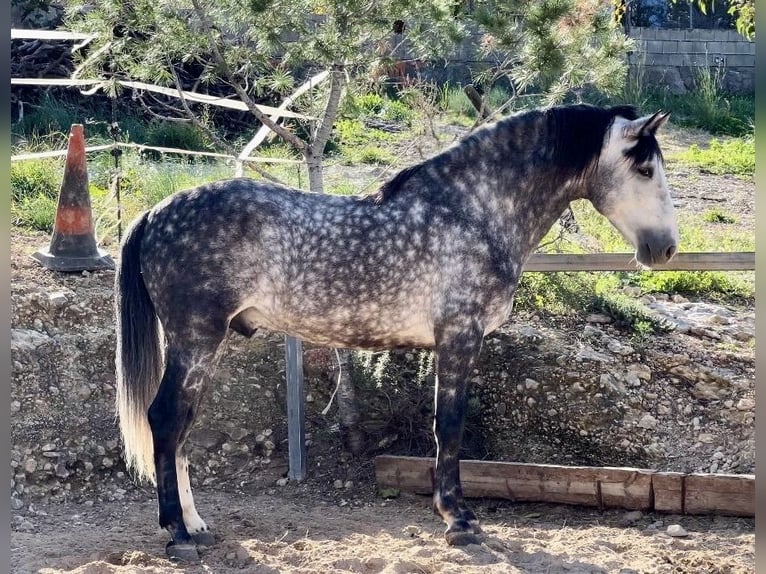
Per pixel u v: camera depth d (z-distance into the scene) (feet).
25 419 19.69
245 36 20.53
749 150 40.81
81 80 24.36
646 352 22.31
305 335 16.43
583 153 16.63
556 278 24.27
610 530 17.52
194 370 15.61
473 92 22.06
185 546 15.43
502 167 16.53
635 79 46.91
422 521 18.16
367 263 15.92
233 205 15.69
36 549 15.93
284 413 21.50
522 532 17.22
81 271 23.21
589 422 20.65
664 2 53.98
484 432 20.99
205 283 15.47
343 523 17.87
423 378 20.98
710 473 18.90
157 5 19.34
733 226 31.09
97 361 21.17
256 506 19.04
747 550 16.33
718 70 48.44
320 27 19.08
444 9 19.45
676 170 38.37
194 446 20.71
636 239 16.67
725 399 21.30
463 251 16.15
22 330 20.98
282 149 34.78
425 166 16.60
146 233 15.99
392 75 33.55
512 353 21.72
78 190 23.22
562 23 20.36
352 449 20.98
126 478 19.86
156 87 23.85
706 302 25.95
